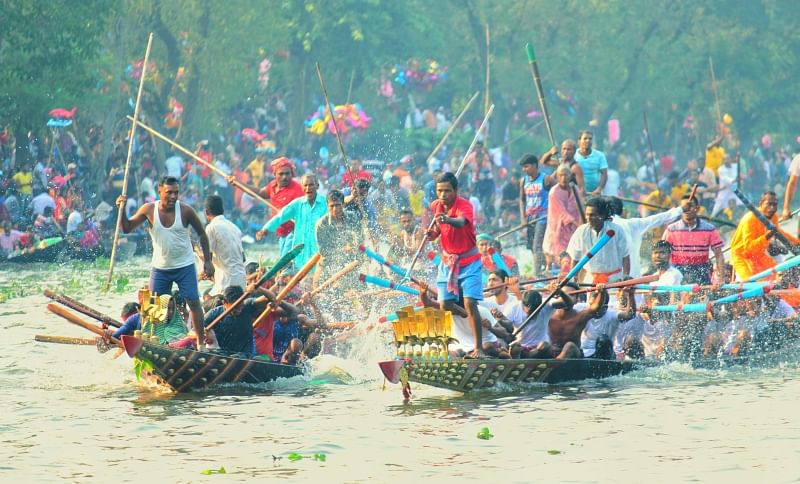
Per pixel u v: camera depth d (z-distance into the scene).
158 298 45.69
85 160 113.56
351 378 47.09
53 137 109.69
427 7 175.25
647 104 193.25
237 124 144.38
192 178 118.00
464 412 40.22
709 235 54.09
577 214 64.06
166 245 45.50
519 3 174.25
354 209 59.34
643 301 52.44
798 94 199.12
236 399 43.03
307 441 36.00
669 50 188.75
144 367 44.59
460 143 151.50
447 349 43.91
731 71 192.25
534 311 46.94
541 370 45.09
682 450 34.50
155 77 129.25
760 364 49.38
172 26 133.62
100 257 102.75
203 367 44.34
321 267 56.53
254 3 140.12
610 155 180.50
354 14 152.88
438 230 46.28
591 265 51.50
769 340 50.50
